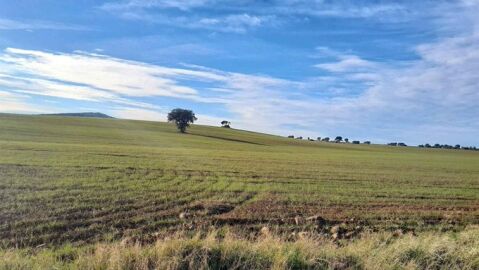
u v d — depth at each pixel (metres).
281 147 119.12
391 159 82.75
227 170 39.94
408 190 31.55
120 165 37.59
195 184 28.80
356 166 55.69
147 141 95.38
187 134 138.88
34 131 94.56
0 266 7.13
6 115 133.12
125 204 19.55
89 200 19.97
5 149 46.34
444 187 35.06
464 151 183.75
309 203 23.19
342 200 24.73
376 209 22.00
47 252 10.86
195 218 17.39
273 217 18.34
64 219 15.84
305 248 8.24
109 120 163.62
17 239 12.95
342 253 8.37
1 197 19.69
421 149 180.88
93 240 13.18
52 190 22.27
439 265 8.36
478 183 39.84
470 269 8.29
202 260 7.41
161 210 18.72
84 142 78.62
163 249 7.71
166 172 35.25
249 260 7.55
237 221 17.27
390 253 8.43
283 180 34.34
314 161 61.41
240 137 153.25
